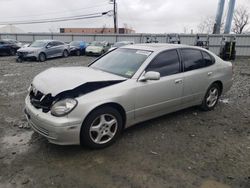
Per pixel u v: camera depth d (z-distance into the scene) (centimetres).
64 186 278
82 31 5769
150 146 374
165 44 487
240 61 2028
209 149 373
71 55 2253
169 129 440
